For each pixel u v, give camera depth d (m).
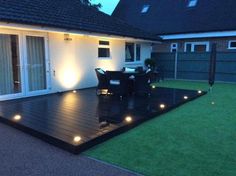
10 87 7.85
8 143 4.45
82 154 4.01
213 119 5.96
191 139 4.63
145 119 5.76
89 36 10.30
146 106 6.88
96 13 12.60
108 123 5.21
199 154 3.97
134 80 8.54
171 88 10.74
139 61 14.38
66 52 9.60
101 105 7.05
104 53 11.66
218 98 8.67
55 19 8.78
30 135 4.90
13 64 7.86
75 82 10.15
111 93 8.63
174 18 17.41
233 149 4.16
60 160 3.78
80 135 4.46
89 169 3.50
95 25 10.50
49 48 8.89
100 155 3.96
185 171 3.43
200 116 6.24
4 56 7.59
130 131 5.12
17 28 7.42
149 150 4.14
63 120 5.47
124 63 13.02
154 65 14.62
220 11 15.81
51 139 4.39
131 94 8.80
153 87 11.09
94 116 5.82
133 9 20.53
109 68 11.94
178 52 15.30
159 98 8.14
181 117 6.16
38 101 7.61
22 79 8.12
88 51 10.62
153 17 18.58
